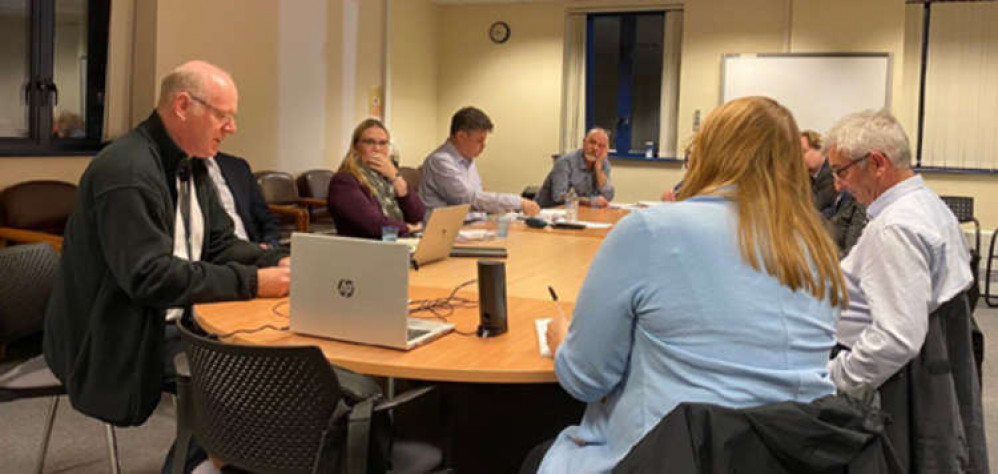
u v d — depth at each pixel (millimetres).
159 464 2869
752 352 1366
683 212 1403
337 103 6934
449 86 8500
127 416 2104
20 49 4590
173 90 2225
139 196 2049
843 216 3021
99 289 2105
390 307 1846
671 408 1369
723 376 1360
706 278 1366
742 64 7453
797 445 1305
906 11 7289
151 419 3273
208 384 1703
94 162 2111
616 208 5246
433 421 2311
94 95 5023
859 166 2033
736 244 1380
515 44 8227
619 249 1413
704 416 1294
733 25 7484
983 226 7234
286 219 5777
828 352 1459
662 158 7758
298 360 1592
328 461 1616
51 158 4691
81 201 2111
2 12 4469
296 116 6469
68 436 3088
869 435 1339
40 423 3205
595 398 1525
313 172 6352
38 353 4039
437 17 8414
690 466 1260
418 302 2320
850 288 2064
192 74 2236
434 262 3018
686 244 1377
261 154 6145
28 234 4066
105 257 2064
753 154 1416
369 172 3980
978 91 7199
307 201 6027
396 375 1750
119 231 2029
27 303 2549
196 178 2586
